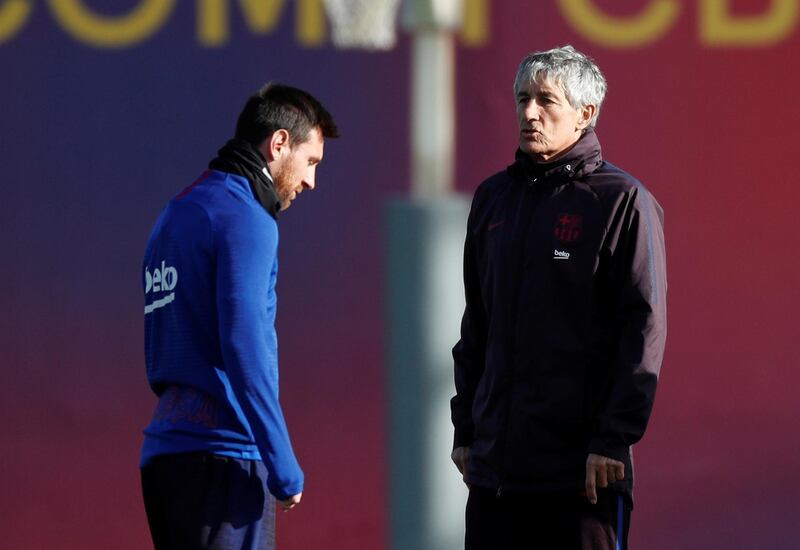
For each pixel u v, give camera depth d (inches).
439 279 401.1
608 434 422.3
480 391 455.8
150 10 743.7
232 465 434.9
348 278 734.5
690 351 718.5
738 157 716.0
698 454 718.5
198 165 742.5
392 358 405.4
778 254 713.0
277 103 460.8
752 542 716.0
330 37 732.0
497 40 726.5
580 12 722.8
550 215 440.1
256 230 433.1
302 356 737.0
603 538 435.8
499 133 725.3
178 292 437.4
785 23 712.4
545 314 437.1
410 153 729.0
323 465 737.0
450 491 408.8
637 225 430.6
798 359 711.7
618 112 721.6
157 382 446.3
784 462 713.6
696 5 717.9
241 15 738.2
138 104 745.6
